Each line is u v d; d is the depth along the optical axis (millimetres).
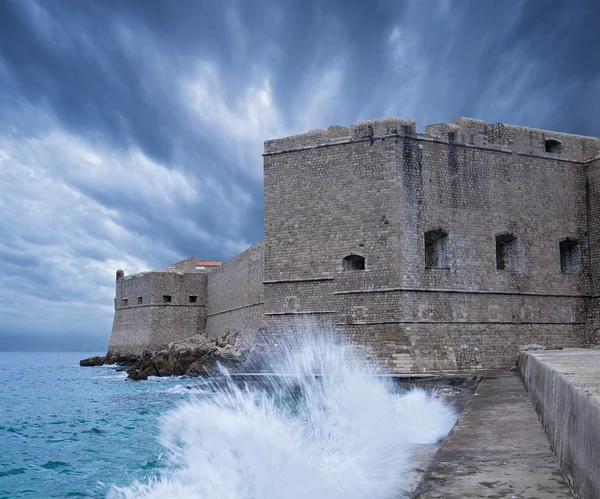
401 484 10203
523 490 6992
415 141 35281
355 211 35375
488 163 37062
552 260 38250
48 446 19734
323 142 36625
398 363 33000
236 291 54812
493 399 17672
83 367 88062
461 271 35344
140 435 21453
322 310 35594
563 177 39344
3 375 71000
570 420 7465
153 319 65188
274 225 37562
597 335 38188
